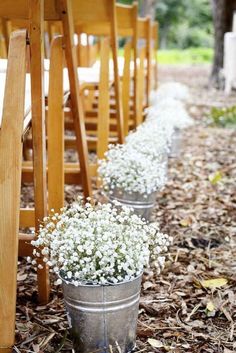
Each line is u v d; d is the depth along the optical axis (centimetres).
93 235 153
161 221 276
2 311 151
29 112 178
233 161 404
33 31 165
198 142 467
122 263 149
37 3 162
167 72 1143
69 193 307
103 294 150
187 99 704
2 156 150
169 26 1969
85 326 154
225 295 200
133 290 154
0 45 331
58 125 206
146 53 448
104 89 305
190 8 1930
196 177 359
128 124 379
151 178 237
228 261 230
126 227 166
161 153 286
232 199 314
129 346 161
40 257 182
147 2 1160
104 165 244
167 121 368
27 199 296
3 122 151
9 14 194
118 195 240
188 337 173
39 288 186
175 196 318
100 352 156
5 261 150
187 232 262
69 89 231
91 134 408
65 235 154
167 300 195
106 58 301
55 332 170
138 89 426
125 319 155
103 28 387
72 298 153
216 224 274
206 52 1705
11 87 152
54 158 208
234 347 168
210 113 588
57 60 203
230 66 741
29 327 173
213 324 181
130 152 244
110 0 274
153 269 217
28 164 293
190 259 231
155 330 176
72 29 205
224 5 807
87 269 147
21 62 153
